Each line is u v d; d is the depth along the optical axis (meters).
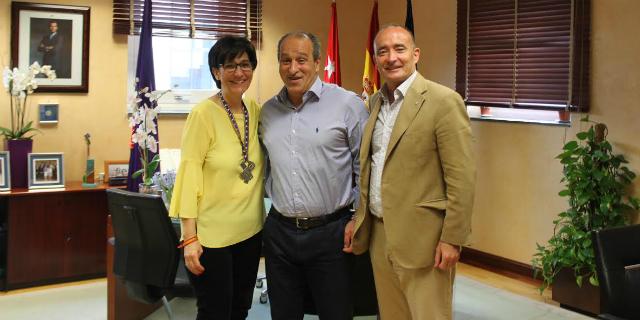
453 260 1.89
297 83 2.02
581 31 3.67
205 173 2.05
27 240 3.75
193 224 2.04
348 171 2.11
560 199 3.84
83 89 4.12
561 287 3.56
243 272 2.19
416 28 4.84
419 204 1.93
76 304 3.52
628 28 3.46
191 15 4.47
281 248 2.10
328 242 2.06
